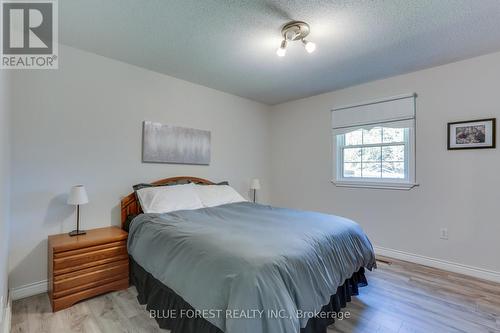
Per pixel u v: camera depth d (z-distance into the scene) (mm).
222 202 3078
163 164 3150
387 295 2230
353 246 2100
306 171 4121
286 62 2787
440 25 2057
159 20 2004
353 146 3605
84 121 2520
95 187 2588
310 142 4070
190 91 3428
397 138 3225
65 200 2391
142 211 2602
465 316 1919
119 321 1832
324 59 2703
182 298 1563
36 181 2238
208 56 2643
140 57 2676
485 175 2604
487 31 2148
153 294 1909
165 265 1715
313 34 2189
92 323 1806
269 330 1152
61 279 1970
